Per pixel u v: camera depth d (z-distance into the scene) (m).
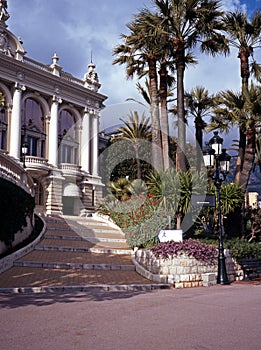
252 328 5.91
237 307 7.82
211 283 12.70
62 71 41.91
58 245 17.20
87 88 42.69
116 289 10.66
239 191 18.70
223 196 18.22
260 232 20.48
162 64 21.31
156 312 7.18
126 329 5.77
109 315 6.80
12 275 11.51
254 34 21.59
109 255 16.31
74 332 5.53
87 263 14.09
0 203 13.58
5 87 36.97
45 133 40.16
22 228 16.55
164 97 20.94
